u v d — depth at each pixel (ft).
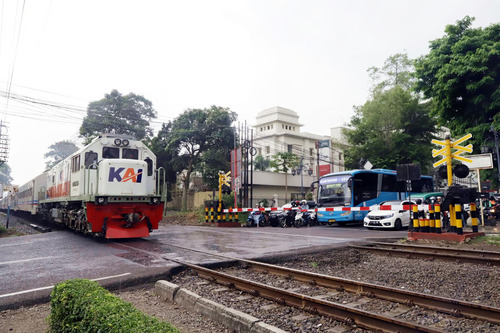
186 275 23.86
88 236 46.26
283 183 126.21
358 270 26.08
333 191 67.05
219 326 14.80
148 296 19.80
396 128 95.61
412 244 35.94
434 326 14.26
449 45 68.90
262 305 17.39
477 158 53.72
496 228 49.85
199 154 109.19
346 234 48.08
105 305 11.43
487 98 64.64
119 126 110.73
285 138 172.04
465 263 26.78
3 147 87.71
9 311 17.42
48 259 29.43
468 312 15.14
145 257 28.91
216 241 40.37
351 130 101.24
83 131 109.19
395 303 17.28
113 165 38.91
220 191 73.15
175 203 124.57
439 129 96.73
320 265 27.94
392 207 57.26
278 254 29.96
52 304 13.74
